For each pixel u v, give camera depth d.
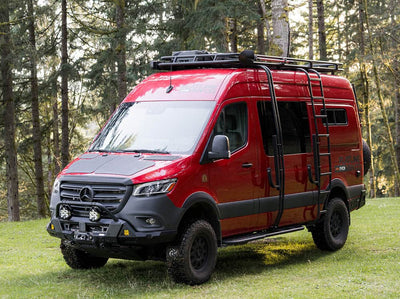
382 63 24.25
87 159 7.95
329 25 36.09
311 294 6.78
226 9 17.47
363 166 11.06
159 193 7.19
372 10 24.92
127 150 7.98
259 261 9.45
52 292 7.49
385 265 8.46
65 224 7.68
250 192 8.31
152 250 7.55
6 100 24.06
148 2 23.66
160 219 7.16
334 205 10.03
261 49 25.62
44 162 38.09
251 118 8.45
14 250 11.55
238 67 8.79
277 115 8.81
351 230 12.09
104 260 9.10
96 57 24.06
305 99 9.48
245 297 6.73
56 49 23.84
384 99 30.53
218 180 7.84
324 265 8.88
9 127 24.25
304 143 9.33
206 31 17.98
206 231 7.67
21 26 23.02
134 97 8.80
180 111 8.16
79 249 7.91
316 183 9.41
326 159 9.76
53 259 10.17
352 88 10.90
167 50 21.48
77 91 29.98
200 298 6.77
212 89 8.21
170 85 8.58
